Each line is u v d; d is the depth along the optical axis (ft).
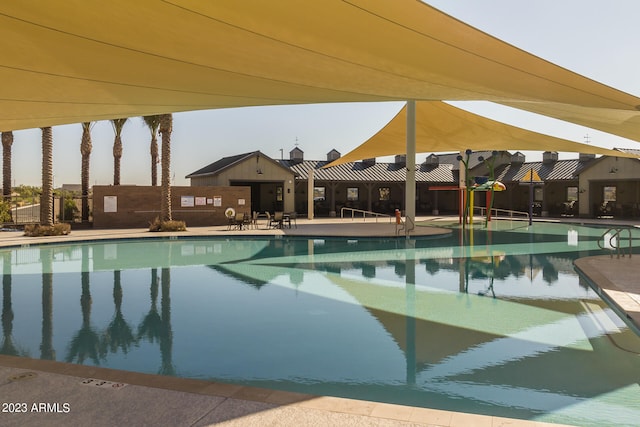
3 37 17.67
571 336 20.33
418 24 17.07
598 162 102.01
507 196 125.39
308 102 31.94
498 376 15.85
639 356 17.75
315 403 10.92
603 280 29.81
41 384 12.07
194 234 63.41
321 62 21.94
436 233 64.75
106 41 18.48
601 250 50.29
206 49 19.81
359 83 25.89
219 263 42.47
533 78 23.41
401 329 21.66
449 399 14.08
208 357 18.04
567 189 113.91
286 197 101.60
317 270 38.40
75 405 10.85
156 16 16.29
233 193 83.97
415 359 17.60
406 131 70.33
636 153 98.02
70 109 28.76
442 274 36.27
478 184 86.07
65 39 18.17
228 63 21.88
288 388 15.06
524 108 38.19
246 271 37.99
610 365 16.84
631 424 12.39
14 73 21.68
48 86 23.89
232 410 10.57
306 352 18.54
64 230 64.18
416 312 24.75
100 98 27.07
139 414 10.39
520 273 36.50
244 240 62.18
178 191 80.69
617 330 21.22
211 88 26.53
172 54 20.36
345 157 89.30
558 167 115.03
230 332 21.40
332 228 74.69
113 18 16.31
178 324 22.76
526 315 23.99
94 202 76.64
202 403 10.93
